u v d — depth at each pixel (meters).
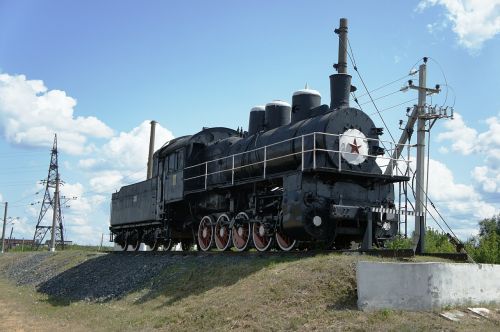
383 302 11.27
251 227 17.38
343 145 15.68
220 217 19.20
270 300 11.95
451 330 10.06
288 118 18.72
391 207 16.39
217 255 17.36
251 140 18.77
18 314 17.70
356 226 15.81
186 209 22.58
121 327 13.38
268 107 18.81
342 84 16.73
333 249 15.84
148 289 16.98
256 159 17.88
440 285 11.66
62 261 29.58
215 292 13.86
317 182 15.07
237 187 18.44
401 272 11.43
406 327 10.09
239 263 15.33
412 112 23.38
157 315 13.66
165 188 22.88
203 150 21.78
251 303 12.05
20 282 28.50
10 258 42.03
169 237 22.59
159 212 23.19
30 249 69.44
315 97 17.64
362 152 16.03
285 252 15.01
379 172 16.41
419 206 21.73
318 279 12.15
